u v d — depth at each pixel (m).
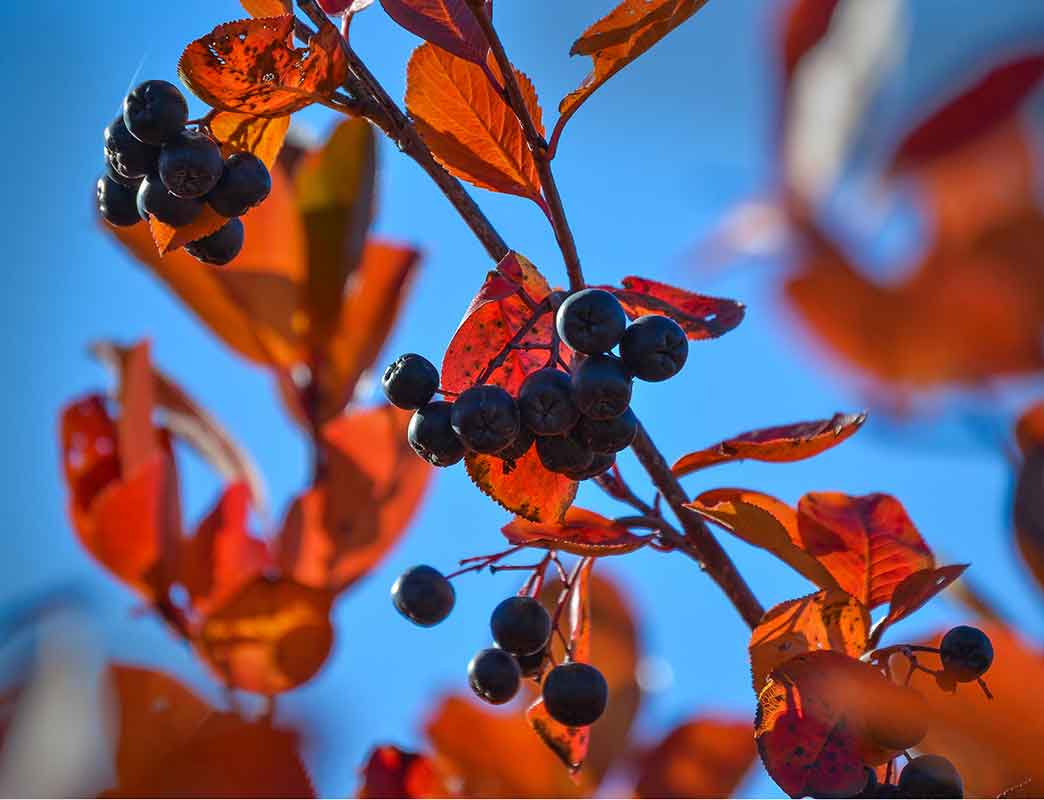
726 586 0.55
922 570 0.54
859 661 0.52
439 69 0.55
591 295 0.54
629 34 0.53
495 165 0.55
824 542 0.55
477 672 0.56
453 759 0.56
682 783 0.56
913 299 0.35
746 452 0.56
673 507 0.55
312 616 0.55
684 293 0.56
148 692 0.53
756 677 0.53
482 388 0.54
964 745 0.51
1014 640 0.50
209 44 0.53
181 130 0.55
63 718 0.53
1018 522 0.49
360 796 0.55
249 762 0.52
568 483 0.55
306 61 0.54
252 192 0.55
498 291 0.54
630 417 0.54
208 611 0.55
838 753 0.52
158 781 0.52
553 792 0.56
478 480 0.54
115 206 0.56
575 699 0.55
